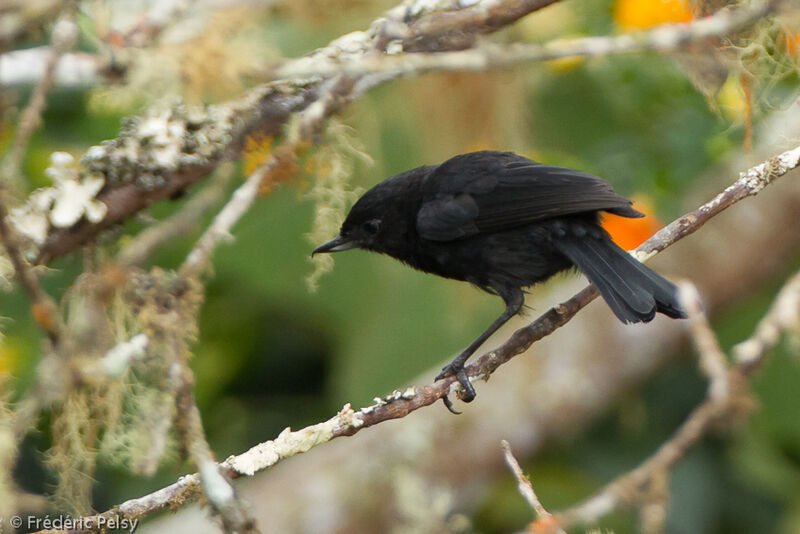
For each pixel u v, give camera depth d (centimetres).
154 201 786
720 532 1248
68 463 711
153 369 649
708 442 1267
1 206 523
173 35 634
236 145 760
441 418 1298
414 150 1177
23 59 608
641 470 613
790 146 896
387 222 1021
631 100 1219
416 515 852
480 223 962
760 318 1425
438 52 758
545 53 548
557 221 938
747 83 827
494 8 744
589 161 1251
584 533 1148
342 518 1227
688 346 1327
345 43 772
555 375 1325
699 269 1387
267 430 1261
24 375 1051
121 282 591
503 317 962
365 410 729
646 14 990
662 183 1228
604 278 871
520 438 1312
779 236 1377
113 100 693
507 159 998
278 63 625
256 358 1303
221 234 594
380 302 1285
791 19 745
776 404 1252
